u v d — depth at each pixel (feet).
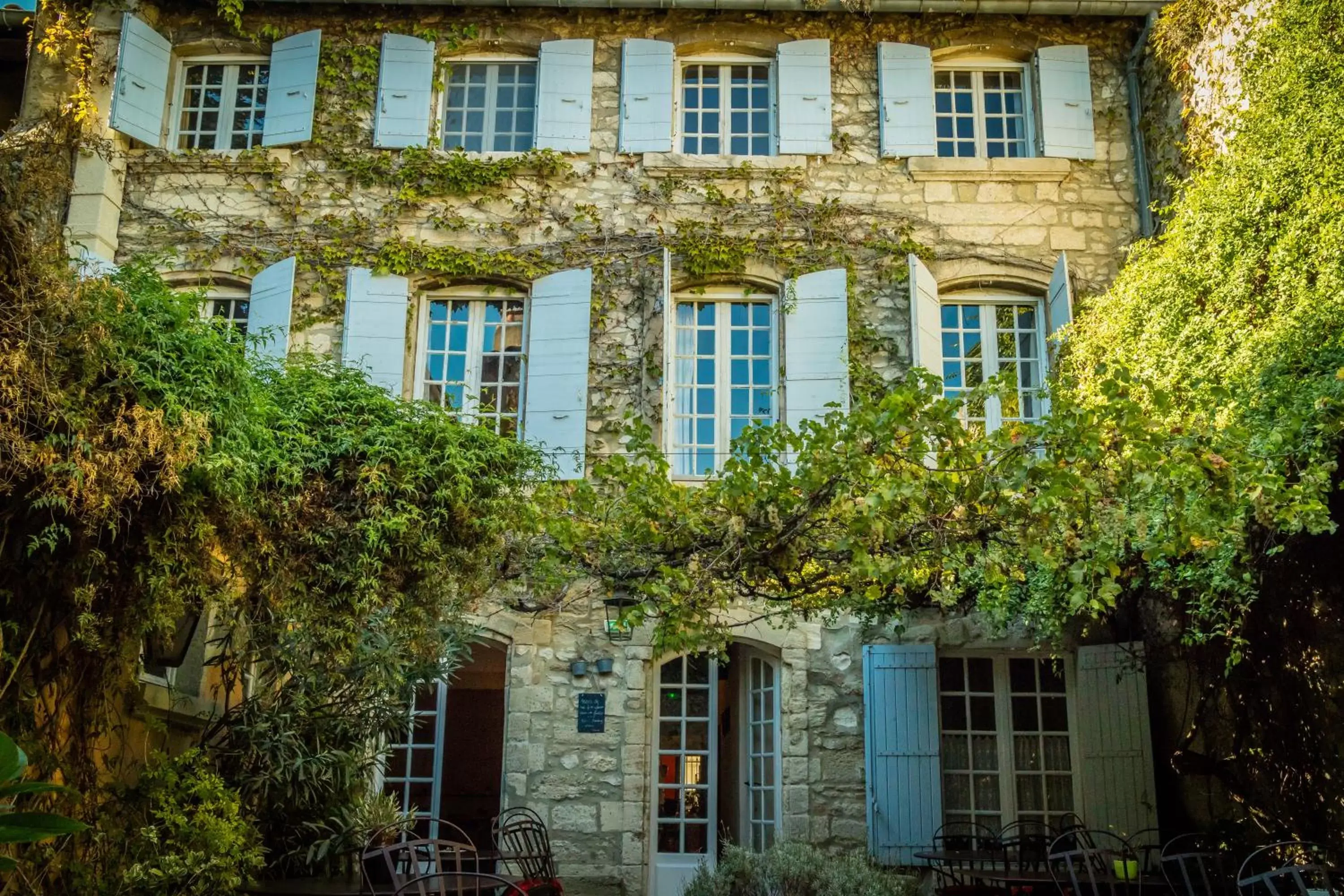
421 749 34.78
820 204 34.58
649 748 31.78
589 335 33.50
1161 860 23.70
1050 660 32.89
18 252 15.74
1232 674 28.04
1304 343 22.77
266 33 35.83
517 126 36.37
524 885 25.02
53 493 16.35
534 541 24.36
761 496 19.86
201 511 18.53
